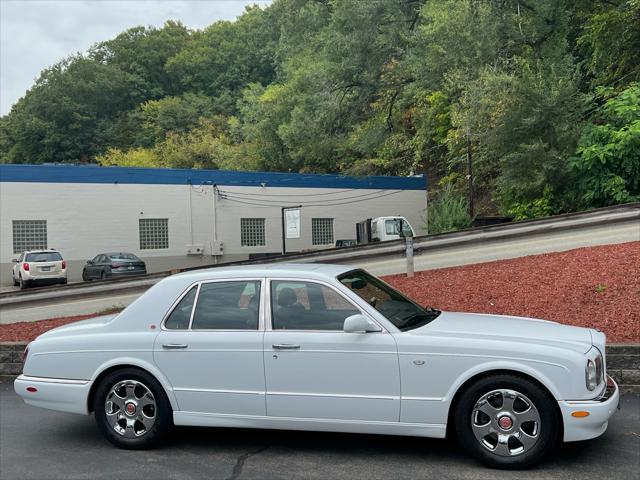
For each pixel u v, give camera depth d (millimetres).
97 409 5777
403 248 14070
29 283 25141
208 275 5793
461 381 4969
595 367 4926
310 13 34094
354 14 22609
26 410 7328
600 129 17781
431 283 12305
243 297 5629
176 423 5582
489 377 4953
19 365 8891
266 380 5355
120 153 63312
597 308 9266
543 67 18812
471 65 19031
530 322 5676
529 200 19969
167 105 72688
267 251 33344
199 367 5516
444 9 19688
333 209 34719
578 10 21047
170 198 31297
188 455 5539
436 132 38094
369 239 29297
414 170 38938
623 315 8805
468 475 4844
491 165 30578
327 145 28750
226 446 5770
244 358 5410
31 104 75750
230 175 32594
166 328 5695
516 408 4930
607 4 20406
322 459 5332
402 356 5090
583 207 18359
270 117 42875
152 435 5629
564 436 4809
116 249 30062
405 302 5945
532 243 13719
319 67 27750
